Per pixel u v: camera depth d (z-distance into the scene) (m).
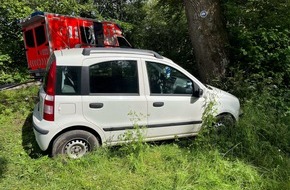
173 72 4.93
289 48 7.01
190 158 4.45
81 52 4.59
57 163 4.21
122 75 4.60
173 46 12.45
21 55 11.70
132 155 4.34
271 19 8.12
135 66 4.67
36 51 10.38
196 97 5.03
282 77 7.12
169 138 4.99
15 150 4.82
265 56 7.27
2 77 10.41
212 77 7.37
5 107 6.74
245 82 6.75
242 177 4.00
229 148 4.75
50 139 4.26
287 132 5.23
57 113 4.26
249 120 5.41
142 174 4.10
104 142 4.57
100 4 17.88
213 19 7.31
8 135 5.46
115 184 3.87
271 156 4.58
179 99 4.91
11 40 11.42
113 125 4.55
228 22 8.64
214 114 5.16
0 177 4.00
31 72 10.37
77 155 4.45
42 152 4.72
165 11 12.88
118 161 4.39
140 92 4.68
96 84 4.45
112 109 4.50
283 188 3.77
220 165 4.18
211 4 7.29
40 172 4.09
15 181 3.93
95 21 11.59
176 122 4.93
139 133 4.54
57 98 4.24
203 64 7.47
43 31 9.95
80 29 10.89
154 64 4.80
